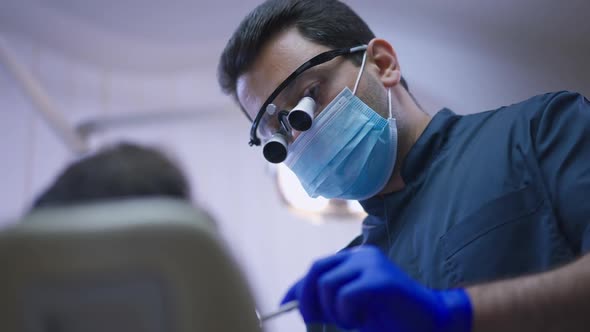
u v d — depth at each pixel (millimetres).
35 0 3340
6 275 624
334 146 1479
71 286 635
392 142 1477
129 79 3773
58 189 796
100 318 645
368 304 881
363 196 1524
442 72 3482
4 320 626
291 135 1503
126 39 3604
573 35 3383
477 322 915
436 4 3295
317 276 964
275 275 3547
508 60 3475
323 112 1489
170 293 646
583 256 971
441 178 1386
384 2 3342
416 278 1289
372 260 940
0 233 637
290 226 3643
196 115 3477
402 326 880
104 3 3369
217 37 3607
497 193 1237
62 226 636
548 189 1194
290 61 1524
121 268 634
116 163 816
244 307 663
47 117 3055
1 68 3527
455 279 1208
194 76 3787
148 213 653
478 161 1322
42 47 3586
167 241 640
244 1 3391
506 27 3385
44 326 642
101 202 763
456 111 3471
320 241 3627
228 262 664
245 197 3660
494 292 944
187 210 687
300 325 3449
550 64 3441
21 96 3564
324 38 1562
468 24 3387
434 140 1462
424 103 3486
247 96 1589
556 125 1255
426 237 1309
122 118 3324
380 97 1531
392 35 3490
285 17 1570
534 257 1164
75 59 3646
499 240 1189
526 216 1190
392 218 1459
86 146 3207
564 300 912
